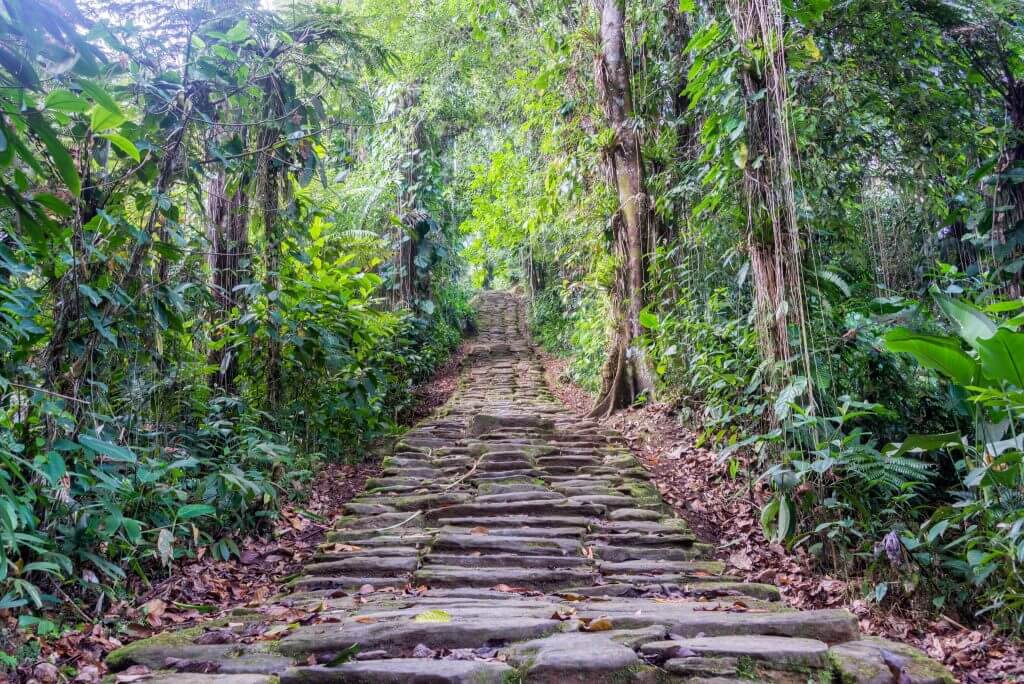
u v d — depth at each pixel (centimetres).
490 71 1036
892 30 510
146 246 347
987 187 520
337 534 418
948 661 291
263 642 251
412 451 606
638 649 237
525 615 278
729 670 221
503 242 1137
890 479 369
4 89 198
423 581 343
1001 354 325
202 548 368
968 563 331
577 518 432
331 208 628
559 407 870
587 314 1059
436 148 1213
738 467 489
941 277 546
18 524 259
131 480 335
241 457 427
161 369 395
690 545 402
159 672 225
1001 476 327
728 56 438
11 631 254
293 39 436
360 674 211
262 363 511
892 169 545
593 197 836
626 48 820
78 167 317
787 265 433
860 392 444
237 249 502
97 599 294
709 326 552
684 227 687
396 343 923
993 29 505
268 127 454
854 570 368
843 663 225
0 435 254
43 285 322
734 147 441
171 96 373
